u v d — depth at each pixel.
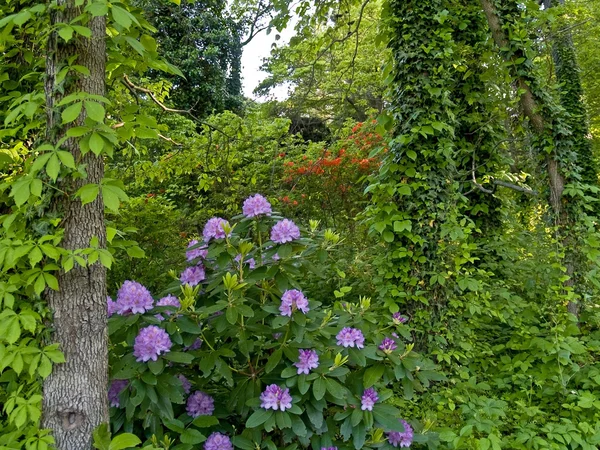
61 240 1.59
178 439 1.97
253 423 1.79
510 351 3.58
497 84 4.06
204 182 5.32
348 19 5.47
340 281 4.12
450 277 3.55
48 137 1.61
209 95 10.39
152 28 1.94
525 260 4.02
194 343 2.12
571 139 3.70
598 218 3.83
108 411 1.71
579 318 3.56
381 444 2.04
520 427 2.60
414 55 3.58
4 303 1.61
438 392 3.08
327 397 1.95
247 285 2.05
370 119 6.47
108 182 1.55
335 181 6.30
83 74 1.60
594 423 2.63
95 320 1.63
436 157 3.58
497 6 3.74
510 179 4.51
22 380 1.89
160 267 5.21
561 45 8.27
